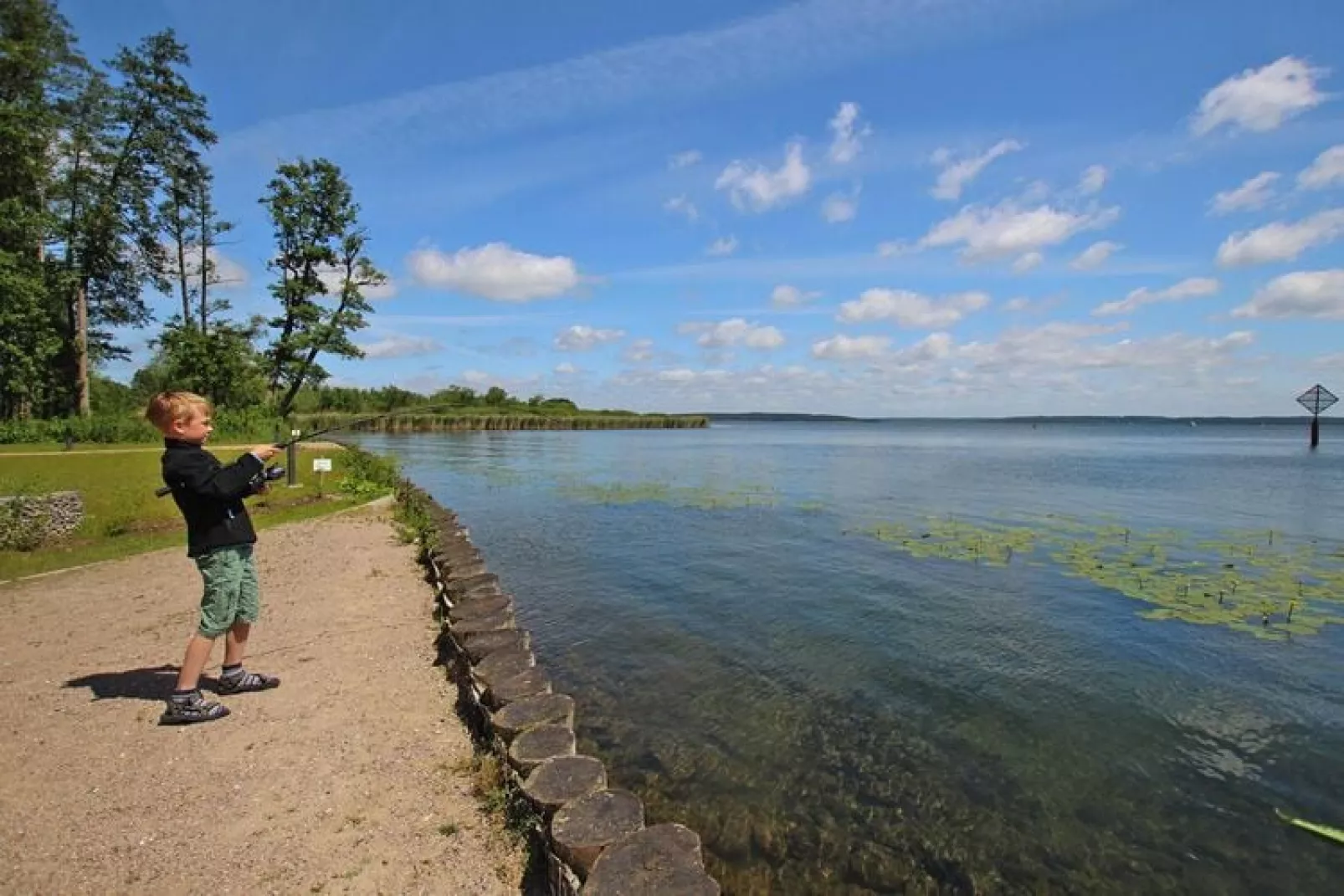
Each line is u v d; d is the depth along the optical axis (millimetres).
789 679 6805
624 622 8578
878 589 10008
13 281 25828
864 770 5168
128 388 49625
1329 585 10023
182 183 33281
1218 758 5352
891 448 54750
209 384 33688
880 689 6578
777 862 4156
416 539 12305
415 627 7445
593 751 5402
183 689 4852
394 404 67000
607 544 13430
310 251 33688
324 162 33969
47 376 30781
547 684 5180
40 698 5305
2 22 28188
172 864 3434
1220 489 22859
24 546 10859
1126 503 19297
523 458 37625
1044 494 21516
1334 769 5195
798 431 124688
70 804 3896
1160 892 3965
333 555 10938
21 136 26375
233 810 3906
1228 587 9883
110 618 7363
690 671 7012
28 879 3279
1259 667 7051
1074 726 5836
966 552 12414
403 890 3361
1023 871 4113
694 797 4801
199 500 4812
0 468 17750
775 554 12422
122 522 12883
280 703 5320
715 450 47719
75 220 30312
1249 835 4445
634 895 3061
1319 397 51125
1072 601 9344
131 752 4488
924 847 4312
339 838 3709
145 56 30953
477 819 3943
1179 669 7000
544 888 3420
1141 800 4812
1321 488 23422
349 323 35562
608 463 34375
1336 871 4121
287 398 35969
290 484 18344
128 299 34094
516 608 9180
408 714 5258
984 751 5445
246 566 5141
